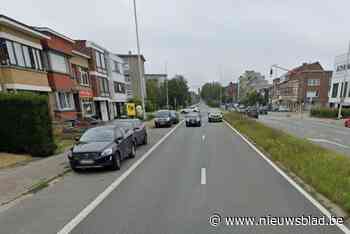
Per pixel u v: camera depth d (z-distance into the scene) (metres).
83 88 30.05
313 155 9.05
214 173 8.28
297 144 11.15
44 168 9.51
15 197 6.63
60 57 22.81
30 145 11.59
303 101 66.44
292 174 8.00
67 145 14.74
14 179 8.09
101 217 5.24
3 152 11.77
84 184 7.68
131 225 4.84
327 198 5.91
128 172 8.87
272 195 6.17
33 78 18.16
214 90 135.25
